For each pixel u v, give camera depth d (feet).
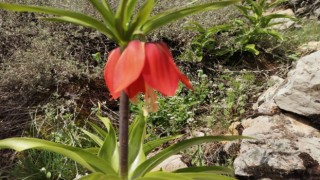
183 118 1.52
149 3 0.65
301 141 1.24
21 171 1.27
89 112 1.55
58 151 0.74
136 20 0.66
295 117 1.37
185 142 0.78
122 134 0.77
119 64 0.64
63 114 1.51
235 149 1.32
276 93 1.46
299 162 1.16
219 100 1.65
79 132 1.45
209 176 0.76
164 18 0.68
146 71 0.64
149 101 0.80
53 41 1.71
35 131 1.42
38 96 1.55
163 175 0.75
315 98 1.33
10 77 1.53
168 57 0.66
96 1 0.66
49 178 1.26
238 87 1.65
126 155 0.77
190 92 1.64
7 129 1.44
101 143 0.95
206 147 1.38
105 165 0.78
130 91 0.67
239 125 1.44
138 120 0.89
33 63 1.56
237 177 1.20
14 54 1.59
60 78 1.59
